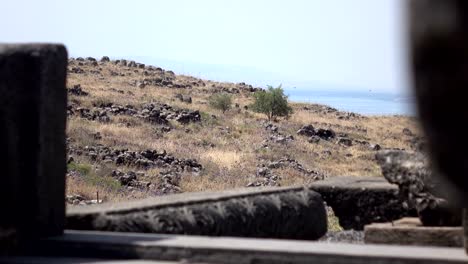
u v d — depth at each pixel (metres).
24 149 9.84
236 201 12.60
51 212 10.03
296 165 72.25
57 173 10.19
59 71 10.19
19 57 9.84
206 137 84.44
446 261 8.02
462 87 3.24
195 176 60.00
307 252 8.55
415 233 12.78
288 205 13.59
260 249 8.74
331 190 16.78
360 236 16.12
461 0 3.21
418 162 12.78
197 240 9.45
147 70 157.00
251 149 79.81
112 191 48.66
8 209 9.87
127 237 9.75
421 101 3.37
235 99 141.00
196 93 137.62
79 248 9.59
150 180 54.94
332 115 138.00
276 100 114.94
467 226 8.26
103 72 142.62
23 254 9.74
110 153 62.31
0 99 9.90
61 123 10.27
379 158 13.28
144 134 79.44
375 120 138.25
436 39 3.25
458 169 3.43
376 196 16.38
